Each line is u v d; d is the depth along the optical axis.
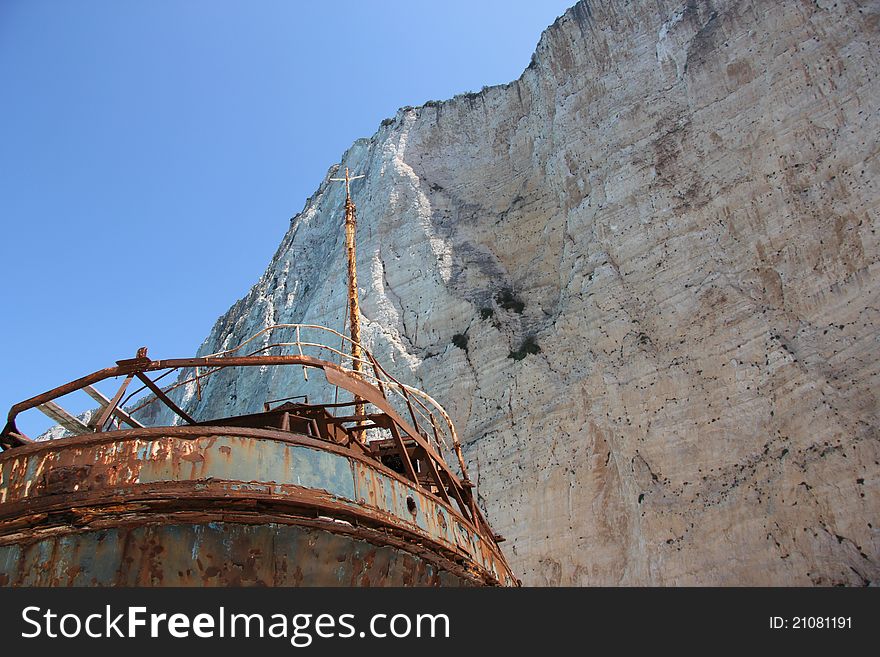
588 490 42.28
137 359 16.06
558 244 55.97
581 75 60.31
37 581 12.56
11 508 12.45
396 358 55.38
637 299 47.28
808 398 38.16
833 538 34.50
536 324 52.84
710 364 42.31
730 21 52.75
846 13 47.94
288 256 78.31
